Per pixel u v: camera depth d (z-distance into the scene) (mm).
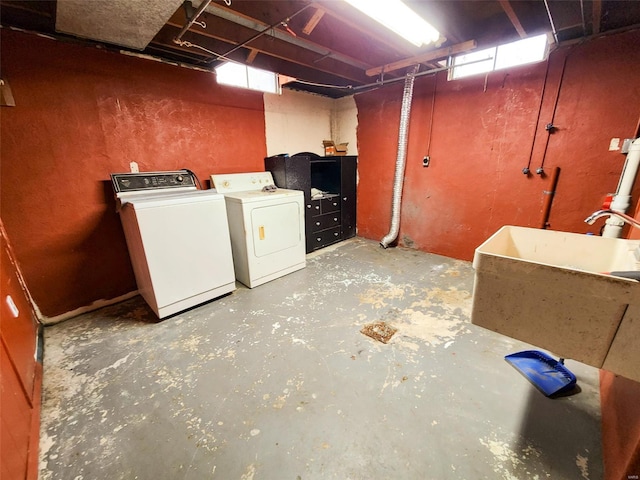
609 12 1839
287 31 1988
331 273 3053
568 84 2316
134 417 1377
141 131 2475
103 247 2426
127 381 1605
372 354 1776
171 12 1562
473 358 1725
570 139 2391
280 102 3561
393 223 3744
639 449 810
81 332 2090
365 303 2400
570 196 2477
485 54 2643
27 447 1159
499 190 2891
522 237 1339
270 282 2881
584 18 1861
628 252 1041
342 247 3936
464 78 2877
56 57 2004
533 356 1695
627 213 1881
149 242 2045
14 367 1295
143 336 2021
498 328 976
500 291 929
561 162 2471
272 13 1807
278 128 3592
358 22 1946
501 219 2936
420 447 1199
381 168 3920
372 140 3928
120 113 2342
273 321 2174
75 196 2229
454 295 2496
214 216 2379
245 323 2156
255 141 3371
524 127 2609
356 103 3984
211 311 2344
